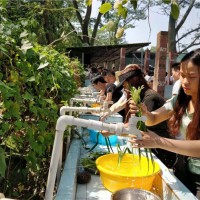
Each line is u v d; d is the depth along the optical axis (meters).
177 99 1.99
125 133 1.27
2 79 1.56
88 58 14.45
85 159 2.21
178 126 2.02
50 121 2.03
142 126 1.38
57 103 2.49
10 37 1.61
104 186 1.81
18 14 5.82
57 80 2.37
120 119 3.61
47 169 2.26
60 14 10.20
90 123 1.24
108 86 3.94
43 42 8.32
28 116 1.82
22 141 1.69
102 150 2.55
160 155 2.63
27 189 2.12
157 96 2.61
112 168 1.91
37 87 1.88
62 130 1.24
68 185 1.58
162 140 1.34
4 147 1.66
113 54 14.13
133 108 1.65
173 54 9.99
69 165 1.94
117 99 3.84
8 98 1.52
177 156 2.13
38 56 1.83
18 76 1.60
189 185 2.08
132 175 1.68
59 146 1.25
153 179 1.83
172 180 1.82
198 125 1.76
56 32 10.03
